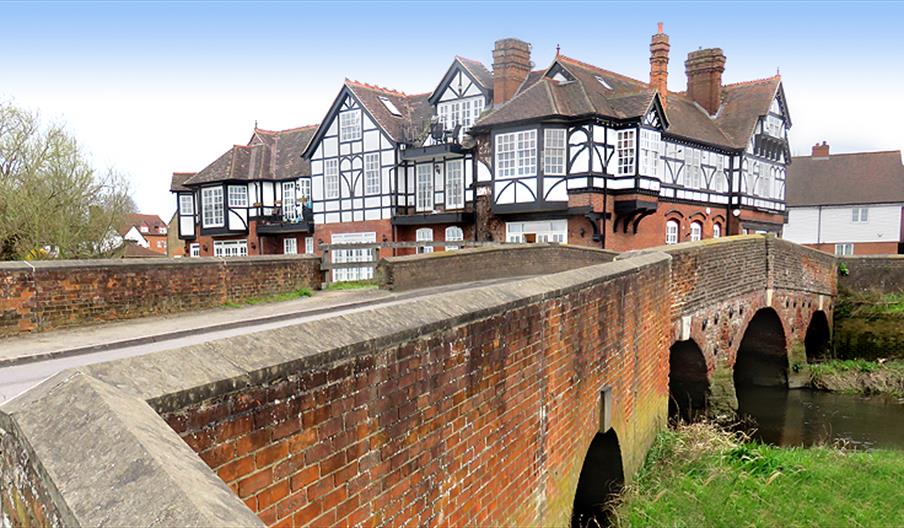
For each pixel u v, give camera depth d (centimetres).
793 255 1675
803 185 3947
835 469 918
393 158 2461
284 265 1228
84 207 1977
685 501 770
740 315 1395
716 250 1259
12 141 1886
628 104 2008
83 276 848
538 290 500
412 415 336
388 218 2497
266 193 3033
